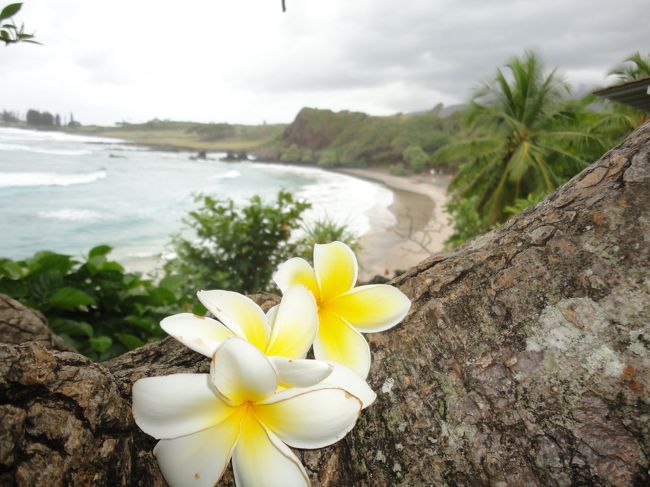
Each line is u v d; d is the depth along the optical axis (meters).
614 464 0.62
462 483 0.68
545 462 0.65
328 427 0.60
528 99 14.88
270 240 6.10
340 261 0.88
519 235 0.93
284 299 0.71
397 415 0.78
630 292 0.75
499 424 0.71
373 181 65.19
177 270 5.84
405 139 81.19
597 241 0.82
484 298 0.87
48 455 0.58
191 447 0.58
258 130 158.75
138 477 0.67
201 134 160.50
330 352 0.77
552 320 0.78
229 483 0.70
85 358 0.73
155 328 2.61
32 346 0.67
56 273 2.52
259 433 0.60
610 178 0.89
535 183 13.77
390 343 0.88
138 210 32.47
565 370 0.72
